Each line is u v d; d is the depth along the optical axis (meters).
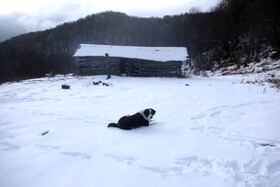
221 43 36.09
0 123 6.44
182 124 6.52
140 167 3.93
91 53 22.55
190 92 12.02
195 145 4.96
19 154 4.38
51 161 4.10
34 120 6.79
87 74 22.70
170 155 4.45
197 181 3.51
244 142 5.15
